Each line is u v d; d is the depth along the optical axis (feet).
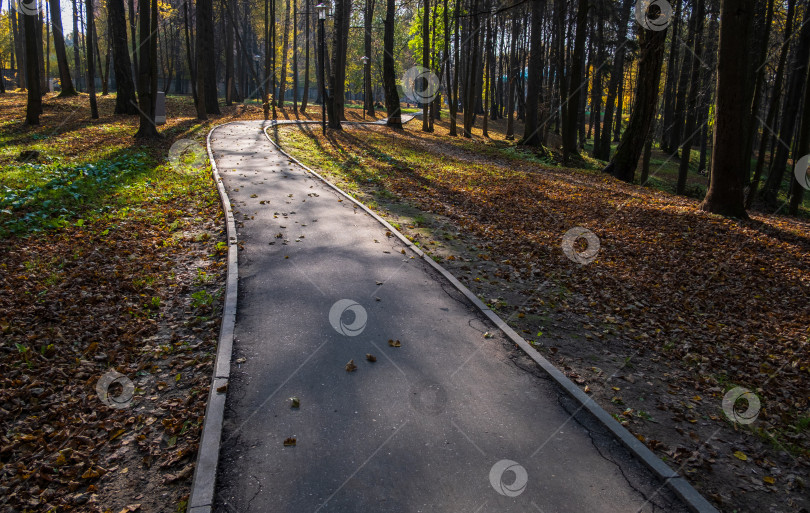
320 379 17.58
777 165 78.13
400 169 63.57
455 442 14.82
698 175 117.39
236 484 12.80
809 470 15.43
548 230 41.09
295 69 149.38
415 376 18.17
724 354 23.27
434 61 156.35
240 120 111.75
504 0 103.14
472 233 38.40
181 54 211.00
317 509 12.14
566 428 15.87
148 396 16.76
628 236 40.32
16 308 21.25
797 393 20.33
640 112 71.46
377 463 13.76
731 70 43.34
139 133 73.10
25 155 51.75
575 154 93.61
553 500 12.87
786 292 31.35
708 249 37.70
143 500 12.57
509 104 132.46
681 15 81.61
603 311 26.61
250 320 21.59
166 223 35.12
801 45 69.46
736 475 14.89
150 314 22.26
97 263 26.91
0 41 198.80
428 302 24.61
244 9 183.21
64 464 13.60
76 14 143.95
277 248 30.94
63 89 125.29
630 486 13.57
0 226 30.40
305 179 51.83
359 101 292.20
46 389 16.55
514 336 21.50
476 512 12.31
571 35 116.06
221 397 16.19
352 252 30.99
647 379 20.11
